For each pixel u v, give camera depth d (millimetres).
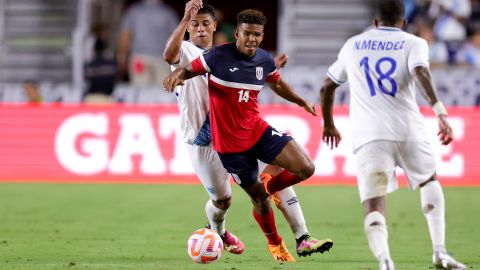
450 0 65438
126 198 47562
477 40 64750
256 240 33156
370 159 23000
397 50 23203
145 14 65875
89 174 55594
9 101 63406
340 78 24688
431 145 23531
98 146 55562
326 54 71438
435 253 23203
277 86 27328
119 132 55375
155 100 62000
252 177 26406
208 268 25938
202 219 39688
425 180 23516
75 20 74375
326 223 38500
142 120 55219
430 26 64688
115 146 55406
